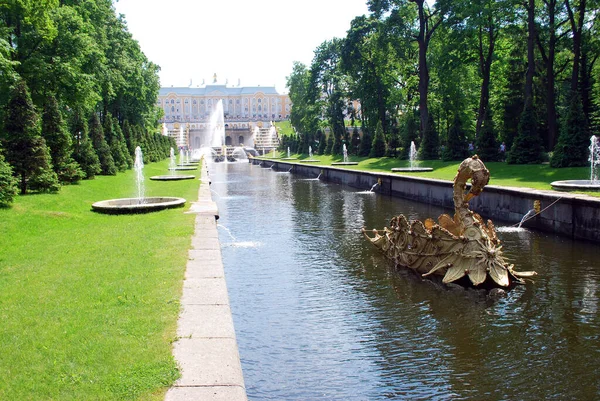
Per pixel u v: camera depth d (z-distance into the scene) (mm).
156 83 67125
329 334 8359
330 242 15859
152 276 8812
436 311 9352
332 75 68000
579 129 26125
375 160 48906
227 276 12023
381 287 10930
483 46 45000
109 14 44156
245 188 36500
